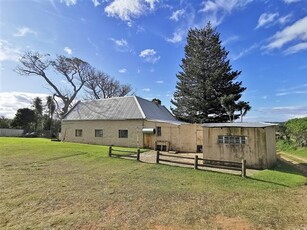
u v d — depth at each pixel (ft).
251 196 25.02
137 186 28.12
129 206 21.44
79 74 135.74
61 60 127.65
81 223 17.63
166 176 33.60
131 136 76.23
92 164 42.22
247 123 51.11
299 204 22.65
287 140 87.81
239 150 44.83
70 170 36.81
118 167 39.81
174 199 23.61
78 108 100.37
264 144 42.88
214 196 24.80
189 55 120.06
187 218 18.95
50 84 127.44
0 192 24.54
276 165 46.85
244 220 18.72
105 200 22.90
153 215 19.47
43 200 22.47
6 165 38.99
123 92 157.99
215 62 110.32
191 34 119.75
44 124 160.45
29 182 28.78
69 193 24.81
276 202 23.16
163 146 69.72
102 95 148.66
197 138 67.10
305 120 80.69
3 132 141.28
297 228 17.35
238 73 109.19
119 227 17.11
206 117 106.11
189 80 113.91
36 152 55.01
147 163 43.45
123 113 80.94
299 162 51.47
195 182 30.50
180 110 114.52
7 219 18.02
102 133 83.41
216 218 19.04
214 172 36.58
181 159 51.13
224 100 97.81
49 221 17.83
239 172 37.50
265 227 17.49
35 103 170.60
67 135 94.79
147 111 82.02
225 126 46.37
